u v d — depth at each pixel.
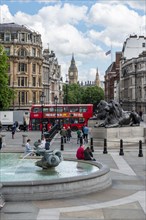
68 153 36.31
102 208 16.83
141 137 45.44
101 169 21.30
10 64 112.00
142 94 126.12
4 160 28.75
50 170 23.95
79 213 16.08
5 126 78.75
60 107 71.25
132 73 132.88
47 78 134.12
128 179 23.39
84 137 48.06
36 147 31.70
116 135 43.00
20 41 113.19
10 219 15.20
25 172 23.66
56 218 15.39
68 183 18.70
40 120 71.75
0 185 17.47
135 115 45.59
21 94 113.12
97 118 57.59
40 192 18.09
